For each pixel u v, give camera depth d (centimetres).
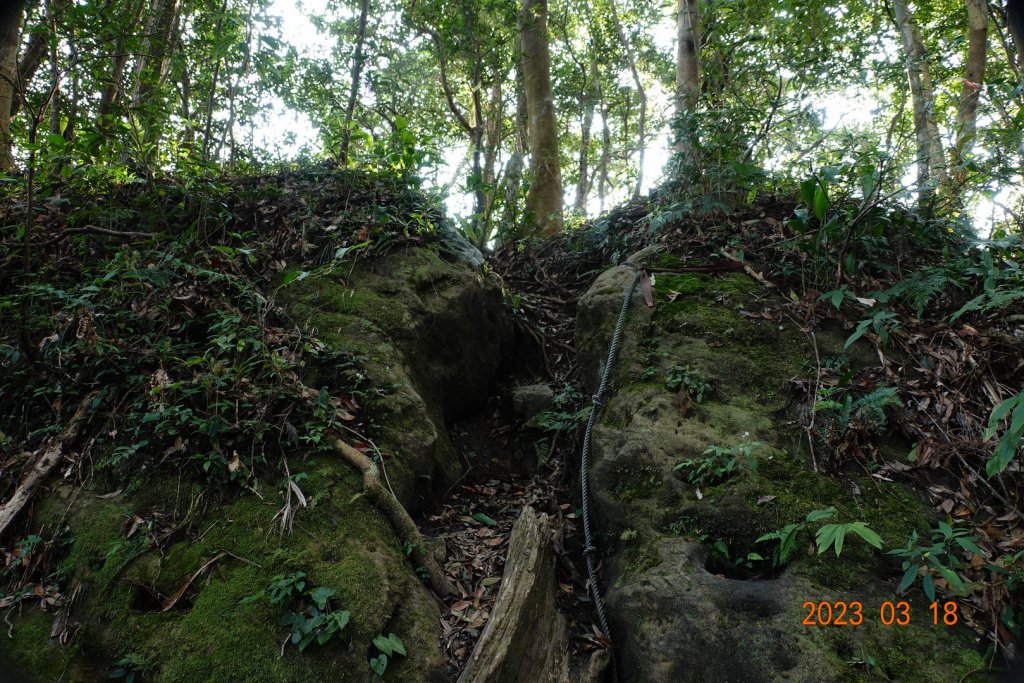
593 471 364
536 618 300
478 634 297
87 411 319
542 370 551
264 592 263
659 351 410
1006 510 296
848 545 288
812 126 548
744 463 329
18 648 248
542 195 947
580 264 639
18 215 429
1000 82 412
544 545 332
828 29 525
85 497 292
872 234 430
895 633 255
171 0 601
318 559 280
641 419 369
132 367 335
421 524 372
